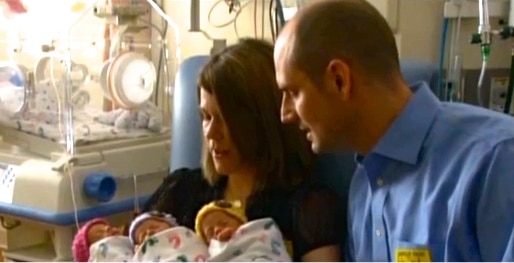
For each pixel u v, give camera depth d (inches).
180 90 85.9
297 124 67.0
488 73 91.9
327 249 67.5
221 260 64.5
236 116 69.9
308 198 69.4
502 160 52.0
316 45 54.2
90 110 100.8
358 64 54.4
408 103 57.3
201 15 117.2
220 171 72.0
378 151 57.5
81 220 88.0
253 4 110.2
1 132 99.2
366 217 60.6
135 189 94.8
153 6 109.5
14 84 98.7
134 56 98.0
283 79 56.1
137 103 98.7
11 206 90.6
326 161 73.0
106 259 68.7
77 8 107.7
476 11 90.7
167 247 67.6
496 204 51.4
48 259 90.7
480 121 56.3
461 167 54.0
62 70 94.8
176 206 76.2
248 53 70.7
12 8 108.7
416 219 55.6
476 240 52.6
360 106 55.6
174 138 84.8
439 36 93.4
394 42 56.6
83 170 89.0
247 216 70.1
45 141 93.8
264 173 70.7
